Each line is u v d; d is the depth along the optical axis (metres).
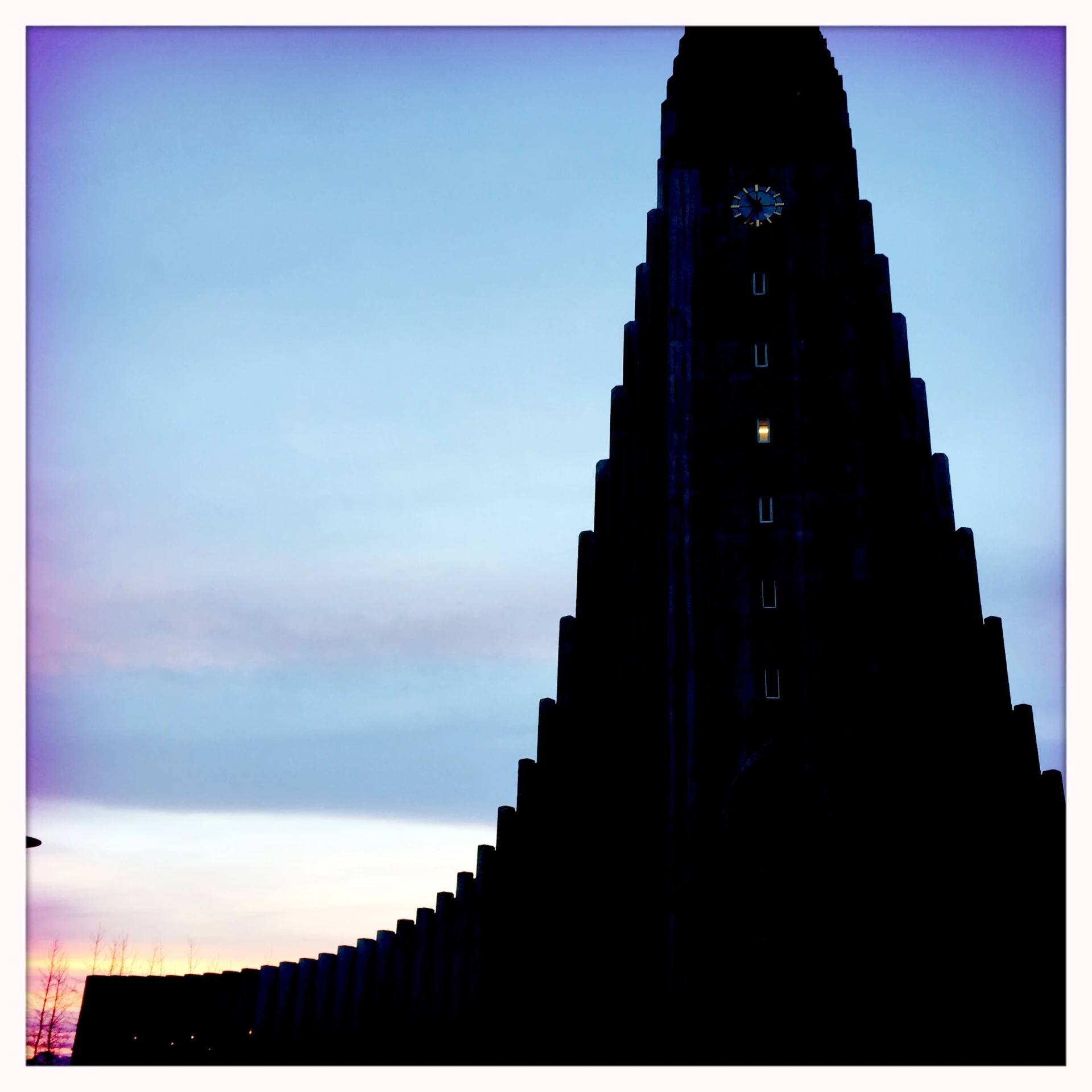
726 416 62.47
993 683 58.16
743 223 66.06
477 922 62.56
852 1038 52.97
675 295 64.69
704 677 58.28
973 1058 52.34
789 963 54.16
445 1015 61.47
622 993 55.78
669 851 55.62
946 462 61.25
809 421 62.06
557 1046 56.47
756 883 55.25
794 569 59.66
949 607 58.81
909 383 62.34
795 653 58.28
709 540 60.41
